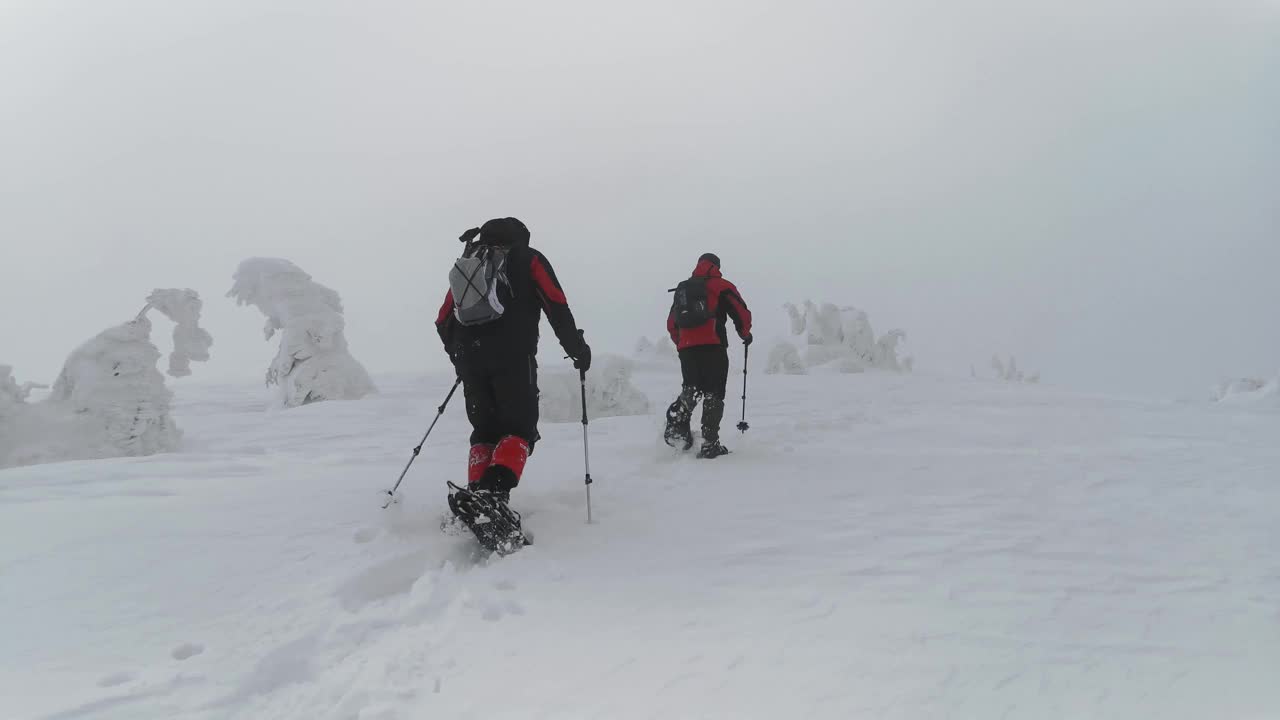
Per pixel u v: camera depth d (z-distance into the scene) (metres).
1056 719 2.01
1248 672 2.27
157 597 2.89
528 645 2.46
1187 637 2.52
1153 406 10.88
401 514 3.90
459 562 3.40
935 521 3.96
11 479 4.84
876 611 2.72
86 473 5.02
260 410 12.72
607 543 3.57
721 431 7.90
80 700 2.17
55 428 7.87
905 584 3.00
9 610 2.78
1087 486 4.86
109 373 8.12
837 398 12.20
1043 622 2.63
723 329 6.16
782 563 3.27
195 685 2.28
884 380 17.86
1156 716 2.02
